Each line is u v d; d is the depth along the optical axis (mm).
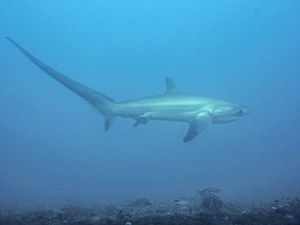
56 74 2752
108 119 3053
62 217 2055
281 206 2305
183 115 3215
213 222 1692
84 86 2926
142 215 2014
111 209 2621
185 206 2736
